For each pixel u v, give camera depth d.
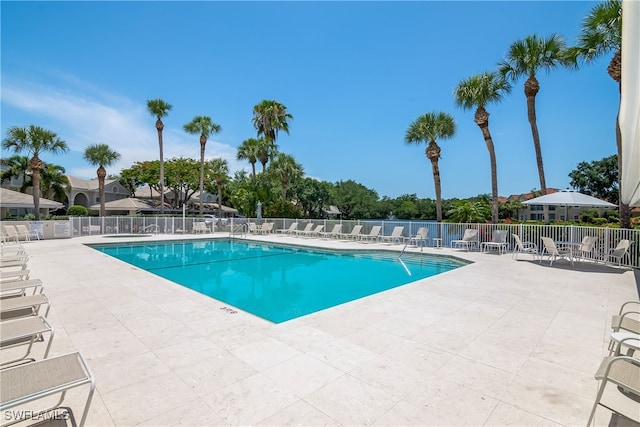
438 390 2.73
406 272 10.23
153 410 2.44
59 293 6.00
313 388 2.76
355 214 49.00
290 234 20.16
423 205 49.84
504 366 3.18
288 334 4.00
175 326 4.28
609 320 4.57
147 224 20.62
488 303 5.41
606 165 29.28
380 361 3.28
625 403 2.52
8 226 14.95
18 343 3.31
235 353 3.45
